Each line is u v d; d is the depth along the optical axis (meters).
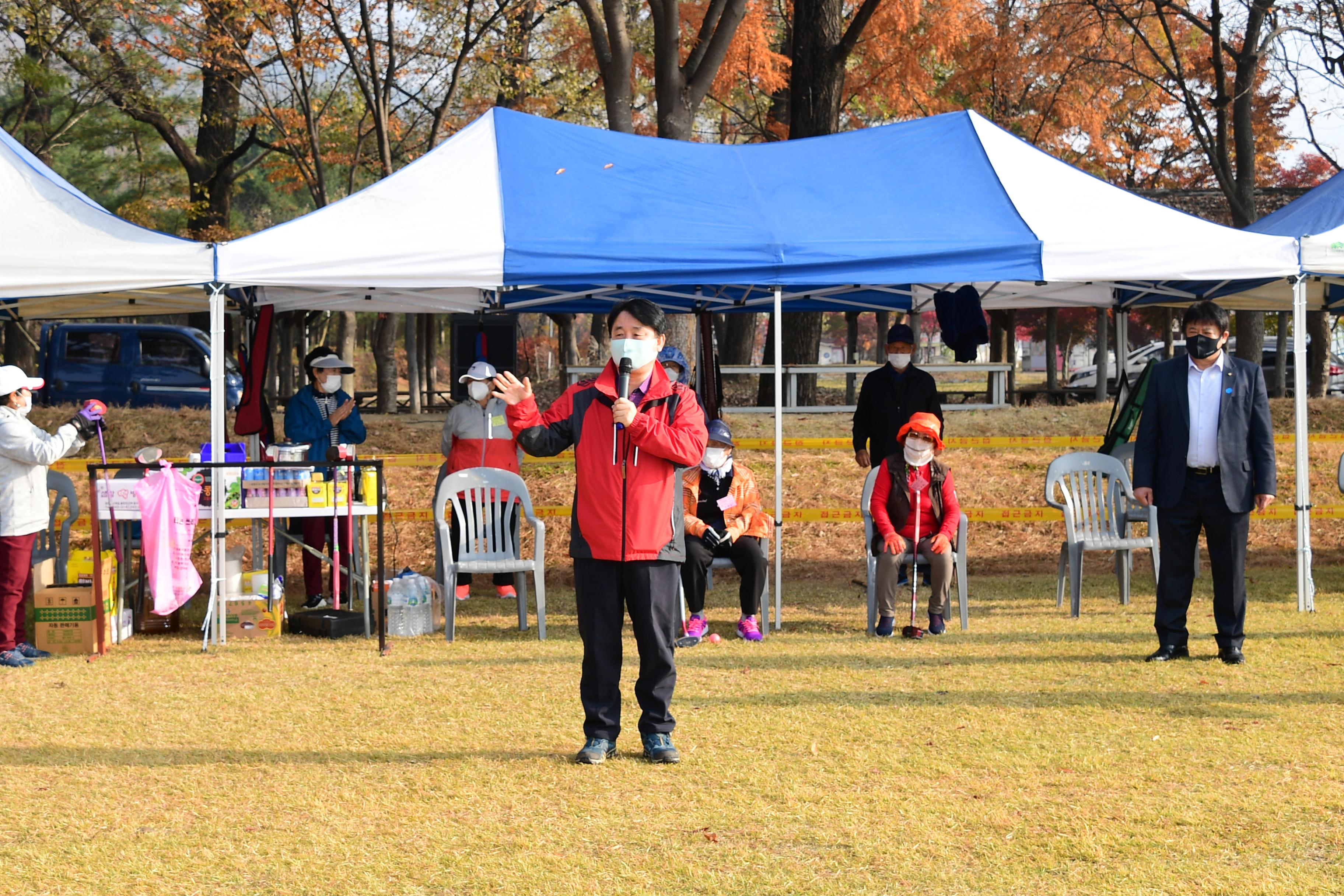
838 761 4.72
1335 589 8.77
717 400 10.13
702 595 7.17
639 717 5.41
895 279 7.30
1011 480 12.19
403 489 11.88
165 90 22.12
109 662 6.71
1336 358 23.92
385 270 7.07
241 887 3.52
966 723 5.25
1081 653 6.69
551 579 9.85
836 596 8.88
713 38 13.38
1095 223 7.69
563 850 3.79
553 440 4.56
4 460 6.62
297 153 19.72
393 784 4.49
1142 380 9.12
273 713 5.58
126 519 7.22
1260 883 3.45
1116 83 21.58
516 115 8.45
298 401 8.23
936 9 20.19
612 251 7.17
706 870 3.61
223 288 7.12
